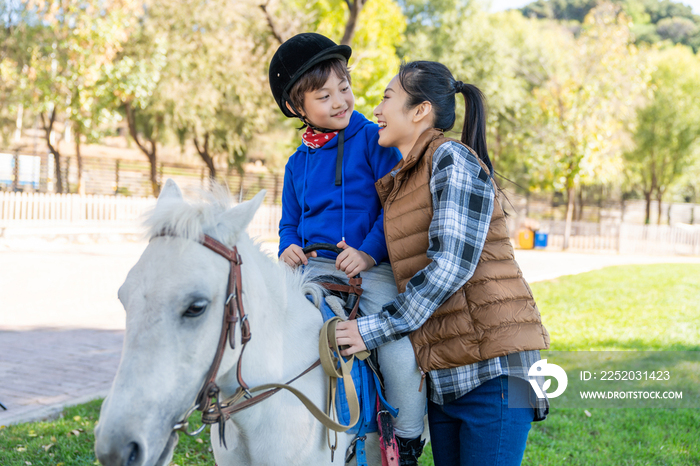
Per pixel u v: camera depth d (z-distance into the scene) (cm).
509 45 2680
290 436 175
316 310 199
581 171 2394
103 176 2945
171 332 135
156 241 143
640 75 2433
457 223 181
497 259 191
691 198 4450
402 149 213
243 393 162
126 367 131
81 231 1758
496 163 3108
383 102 210
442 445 209
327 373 184
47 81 1880
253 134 2722
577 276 1429
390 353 198
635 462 412
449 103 207
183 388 137
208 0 1847
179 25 1947
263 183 3053
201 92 2152
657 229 2519
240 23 1819
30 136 3158
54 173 2559
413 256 196
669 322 874
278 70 223
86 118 2083
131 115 2555
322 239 221
